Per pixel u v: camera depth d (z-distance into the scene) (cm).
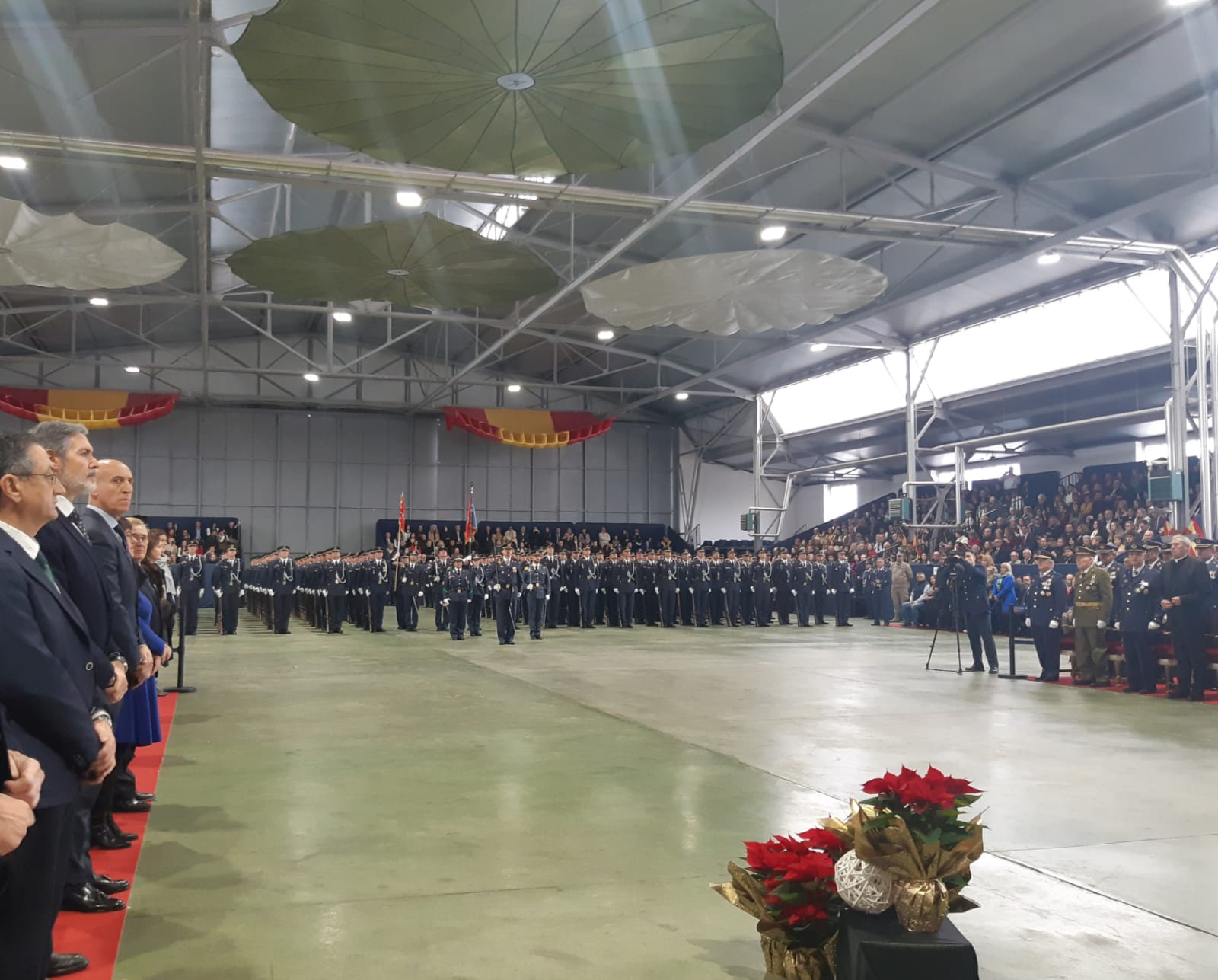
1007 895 452
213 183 1697
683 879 467
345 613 2505
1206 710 1026
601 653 1609
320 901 434
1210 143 1333
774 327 1472
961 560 1405
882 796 332
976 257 1884
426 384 3403
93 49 1177
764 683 1214
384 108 731
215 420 3284
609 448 3662
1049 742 830
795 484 3678
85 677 284
